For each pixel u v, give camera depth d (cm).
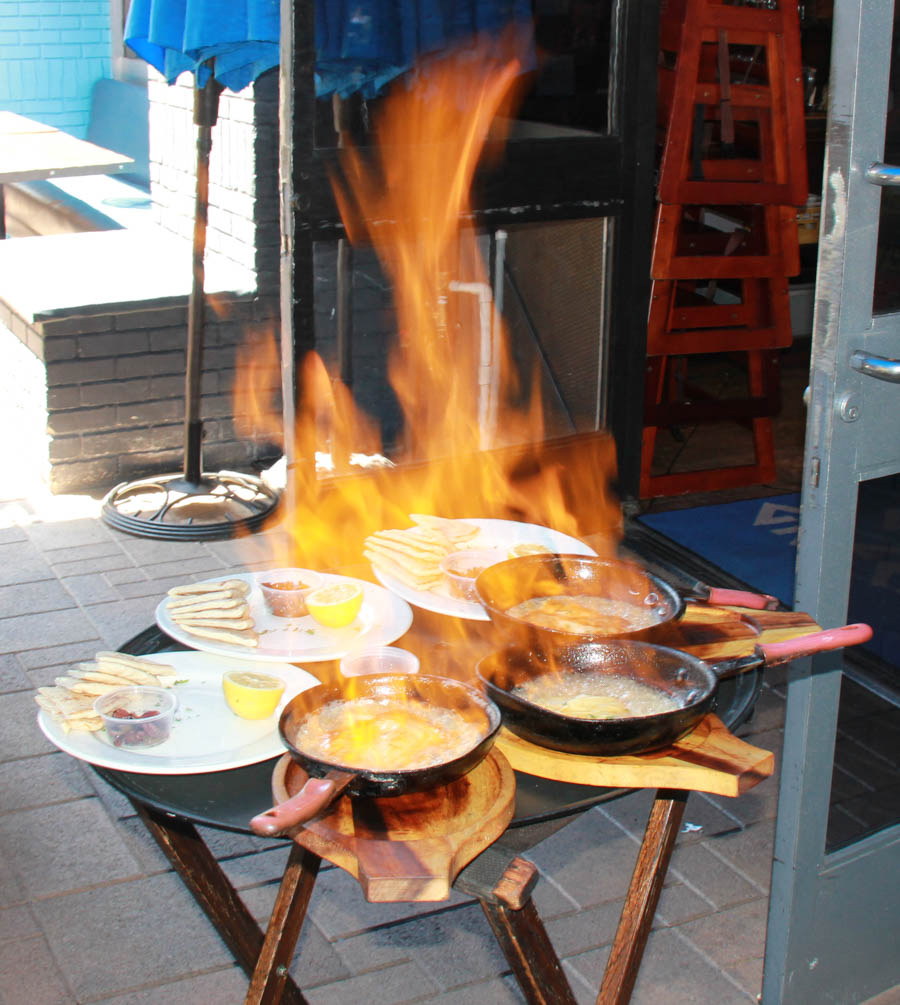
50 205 618
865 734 189
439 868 116
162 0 337
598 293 394
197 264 392
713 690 136
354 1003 206
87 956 215
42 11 759
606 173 377
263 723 157
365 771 122
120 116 739
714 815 263
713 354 605
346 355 356
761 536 414
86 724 153
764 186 403
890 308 170
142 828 253
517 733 140
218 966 214
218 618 181
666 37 413
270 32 327
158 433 439
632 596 171
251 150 426
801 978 194
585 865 245
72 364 417
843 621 180
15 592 354
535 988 141
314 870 145
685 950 221
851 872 193
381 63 329
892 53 156
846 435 170
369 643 179
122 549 386
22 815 255
